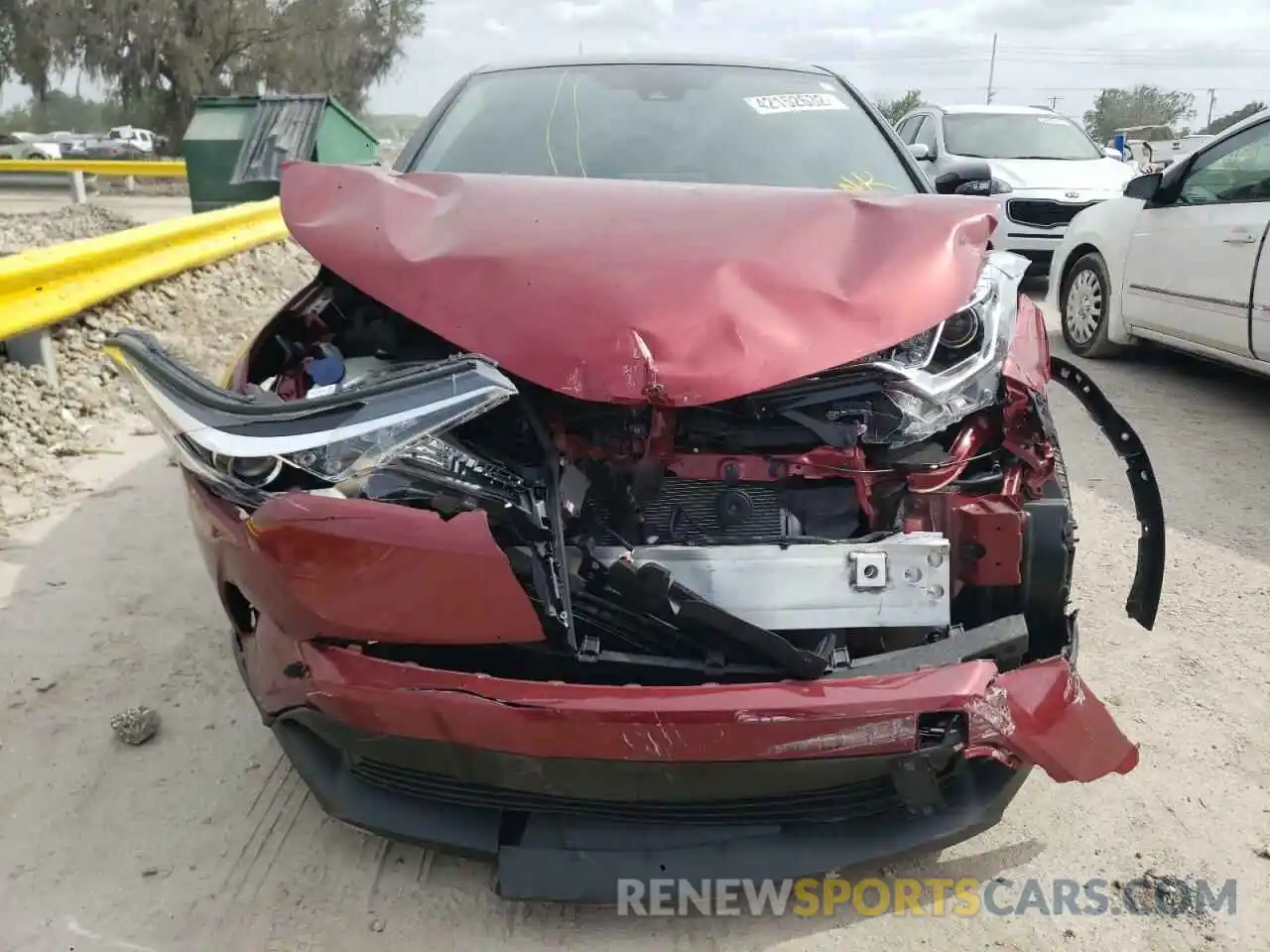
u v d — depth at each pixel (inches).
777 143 136.0
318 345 96.3
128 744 112.0
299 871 95.6
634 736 74.7
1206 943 88.4
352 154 442.3
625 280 87.4
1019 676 80.9
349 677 78.5
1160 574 106.0
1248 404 238.4
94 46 1311.5
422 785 85.7
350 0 1428.4
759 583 82.7
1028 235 376.8
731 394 80.8
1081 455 203.2
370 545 75.4
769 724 74.4
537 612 77.2
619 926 90.2
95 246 232.7
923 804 82.0
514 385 80.3
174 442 84.7
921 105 463.5
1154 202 249.8
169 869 95.4
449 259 91.4
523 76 149.6
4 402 195.9
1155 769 110.4
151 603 140.6
